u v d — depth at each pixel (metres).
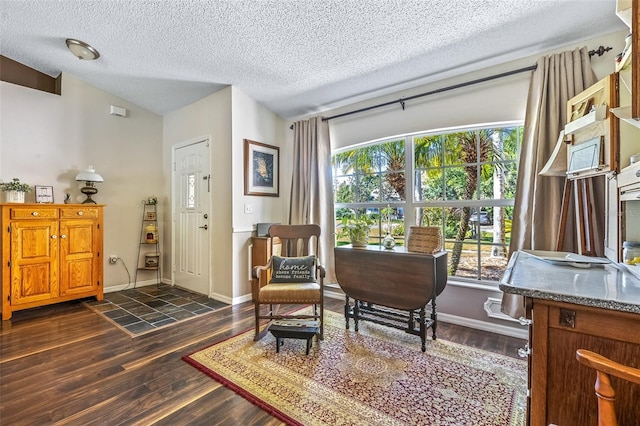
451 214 2.86
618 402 0.90
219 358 2.08
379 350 2.20
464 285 2.68
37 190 3.24
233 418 1.48
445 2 1.92
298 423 1.45
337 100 3.47
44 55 3.08
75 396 1.65
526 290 0.99
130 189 4.05
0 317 2.83
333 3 2.03
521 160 2.35
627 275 1.21
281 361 2.04
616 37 2.08
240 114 3.47
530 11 1.94
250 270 3.56
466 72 2.70
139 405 1.58
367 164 3.42
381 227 3.27
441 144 2.91
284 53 2.66
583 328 0.94
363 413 1.51
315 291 2.40
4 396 1.64
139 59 2.96
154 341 2.36
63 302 3.36
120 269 3.96
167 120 4.37
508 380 1.80
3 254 2.77
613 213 1.50
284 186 4.08
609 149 1.47
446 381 1.80
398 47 2.43
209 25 2.36
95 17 2.39
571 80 2.12
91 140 3.70
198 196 3.84
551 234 2.16
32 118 3.26
